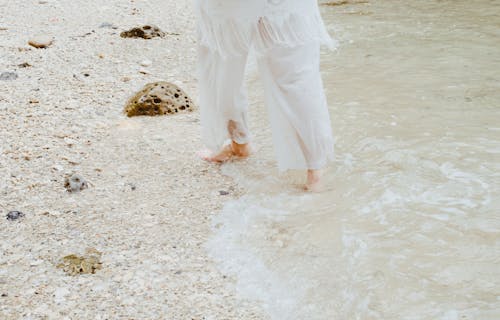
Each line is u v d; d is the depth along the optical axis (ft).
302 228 10.12
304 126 10.76
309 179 11.29
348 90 15.98
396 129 13.56
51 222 10.35
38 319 8.04
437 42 19.99
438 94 15.49
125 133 13.89
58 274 8.99
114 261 9.30
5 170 12.09
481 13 23.54
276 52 10.43
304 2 10.16
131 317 8.06
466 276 8.77
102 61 18.89
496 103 14.80
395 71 17.33
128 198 11.13
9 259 9.36
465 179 11.39
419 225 10.05
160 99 14.92
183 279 8.86
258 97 16.07
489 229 9.85
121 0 27.37
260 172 12.10
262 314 8.12
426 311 8.09
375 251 9.42
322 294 8.51
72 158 12.60
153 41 21.12
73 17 24.17
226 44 10.66
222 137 12.12
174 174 12.04
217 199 11.10
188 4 26.96
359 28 22.20
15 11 24.88
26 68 18.07
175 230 10.11
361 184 11.37
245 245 9.68
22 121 14.35
